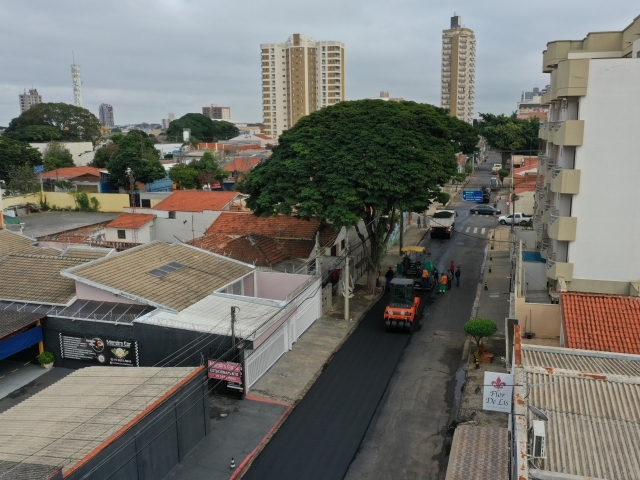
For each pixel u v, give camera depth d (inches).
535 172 2728.8
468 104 6978.4
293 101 6382.9
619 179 1011.3
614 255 1036.5
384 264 1840.6
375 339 1201.4
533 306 939.3
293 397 937.5
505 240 2164.1
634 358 687.7
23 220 2699.3
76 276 1066.7
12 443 617.0
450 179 1402.6
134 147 3388.3
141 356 975.0
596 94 995.3
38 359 1031.0
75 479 559.8
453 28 6688.0
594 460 465.7
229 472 734.5
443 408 911.0
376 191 1261.1
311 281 1274.6
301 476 735.7
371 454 784.9
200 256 1320.1
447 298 1486.2
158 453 704.4
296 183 1314.0
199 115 6643.7
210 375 927.7
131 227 2023.9
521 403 512.4
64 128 4874.5
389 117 1391.5
